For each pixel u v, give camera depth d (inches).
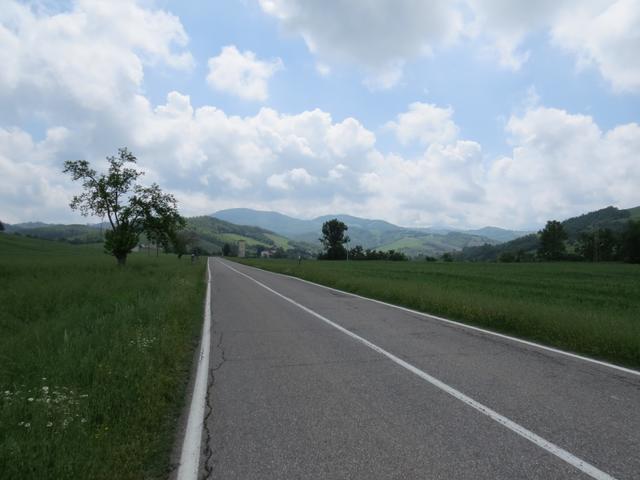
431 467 130.9
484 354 279.6
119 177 1282.0
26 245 3474.4
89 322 352.2
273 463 135.2
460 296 538.9
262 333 359.9
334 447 145.6
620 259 4185.5
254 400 194.4
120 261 1331.2
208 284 938.1
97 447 136.6
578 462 134.0
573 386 211.2
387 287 685.3
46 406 161.8
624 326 323.6
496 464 132.7
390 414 174.7
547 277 1401.3
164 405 183.5
